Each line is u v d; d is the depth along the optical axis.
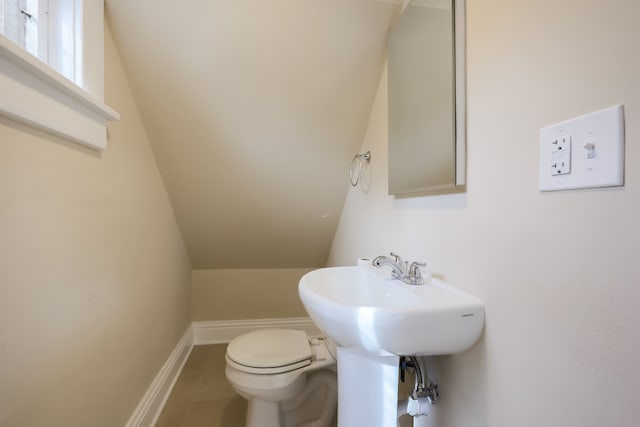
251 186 1.81
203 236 2.13
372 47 1.27
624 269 0.39
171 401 1.62
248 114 1.46
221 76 1.32
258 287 2.49
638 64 0.38
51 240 0.77
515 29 0.59
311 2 1.14
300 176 1.77
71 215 0.86
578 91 0.45
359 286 1.09
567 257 0.47
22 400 0.67
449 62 0.77
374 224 1.42
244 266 2.45
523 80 0.57
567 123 0.47
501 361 0.61
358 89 1.40
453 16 0.76
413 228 1.03
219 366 2.01
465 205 0.75
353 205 1.76
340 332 0.68
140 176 1.38
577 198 0.46
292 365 1.20
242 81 1.34
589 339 0.44
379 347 0.65
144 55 1.22
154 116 1.42
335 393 1.33
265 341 1.39
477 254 0.70
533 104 0.54
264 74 1.32
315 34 1.22
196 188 1.78
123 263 1.19
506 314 0.60
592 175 0.43
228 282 2.45
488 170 0.66
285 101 1.42
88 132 0.90
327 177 1.79
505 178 0.61
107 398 1.04
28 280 0.69
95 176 0.99
